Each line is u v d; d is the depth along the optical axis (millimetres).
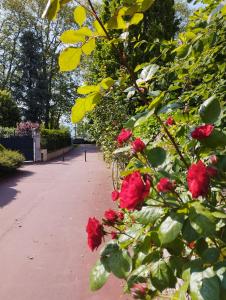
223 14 2254
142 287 1649
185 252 1587
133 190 1439
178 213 1378
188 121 2287
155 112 1907
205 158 1869
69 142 37531
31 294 4688
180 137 2254
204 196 1422
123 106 10031
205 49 2576
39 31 41531
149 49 3406
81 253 5992
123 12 1550
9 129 26469
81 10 1621
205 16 2799
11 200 10766
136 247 1615
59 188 12602
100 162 21969
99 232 1693
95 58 10445
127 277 1496
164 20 11891
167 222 1373
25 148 24484
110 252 1567
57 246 6410
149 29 9961
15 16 41406
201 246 1466
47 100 41562
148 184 1476
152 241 1566
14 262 5750
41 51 41375
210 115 1675
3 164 15312
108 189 11742
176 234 1327
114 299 4328
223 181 1629
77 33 1591
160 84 2744
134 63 8570
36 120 41000
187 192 1612
